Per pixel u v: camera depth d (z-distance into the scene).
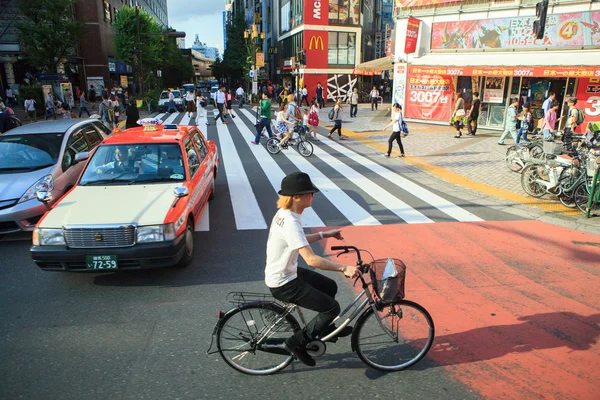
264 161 12.43
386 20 44.19
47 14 28.66
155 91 34.41
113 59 44.38
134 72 41.06
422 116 20.34
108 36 43.56
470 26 17.92
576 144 10.16
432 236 6.84
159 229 5.00
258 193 9.23
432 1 18.77
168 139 6.67
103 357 3.81
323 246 6.43
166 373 3.60
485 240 6.67
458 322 4.38
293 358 3.59
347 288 5.17
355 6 36.69
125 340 4.06
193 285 5.18
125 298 4.87
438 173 11.05
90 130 9.01
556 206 8.45
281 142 13.26
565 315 4.52
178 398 3.30
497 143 15.12
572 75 14.32
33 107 22.86
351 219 7.66
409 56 19.97
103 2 42.16
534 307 4.68
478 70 16.58
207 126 19.83
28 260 5.89
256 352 3.72
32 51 29.14
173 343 4.02
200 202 6.64
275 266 3.24
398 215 7.88
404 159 12.71
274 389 3.41
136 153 6.44
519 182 10.15
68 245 4.91
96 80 40.47
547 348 3.95
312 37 36.03
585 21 15.15
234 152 13.70
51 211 5.24
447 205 8.49
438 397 3.32
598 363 3.73
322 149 14.30
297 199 3.12
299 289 3.26
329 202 8.65
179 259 5.23
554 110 12.32
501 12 17.06
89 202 5.42
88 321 4.39
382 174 10.99
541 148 10.69
